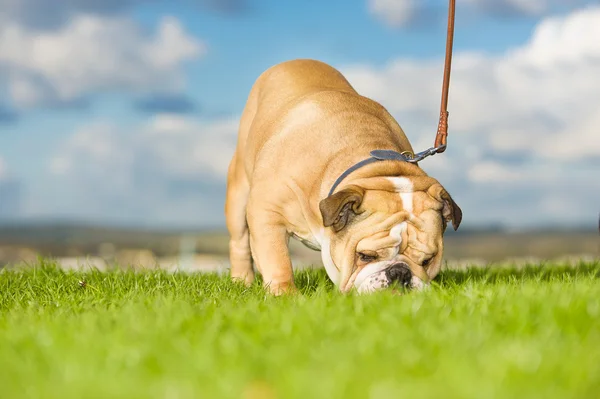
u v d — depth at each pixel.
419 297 3.75
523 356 2.51
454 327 2.95
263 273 4.95
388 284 4.26
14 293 5.35
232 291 5.06
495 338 2.85
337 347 2.74
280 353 2.64
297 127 5.03
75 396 2.27
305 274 6.18
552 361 2.47
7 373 2.60
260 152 5.14
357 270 4.45
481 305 3.50
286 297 4.30
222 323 3.28
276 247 4.96
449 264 7.30
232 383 2.32
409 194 4.49
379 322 3.14
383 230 4.37
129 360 2.65
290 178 4.87
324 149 4.87
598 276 6.30
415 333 2.92
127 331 3.10
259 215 4.97
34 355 2.80
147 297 4.47
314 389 2.21
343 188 4.41
